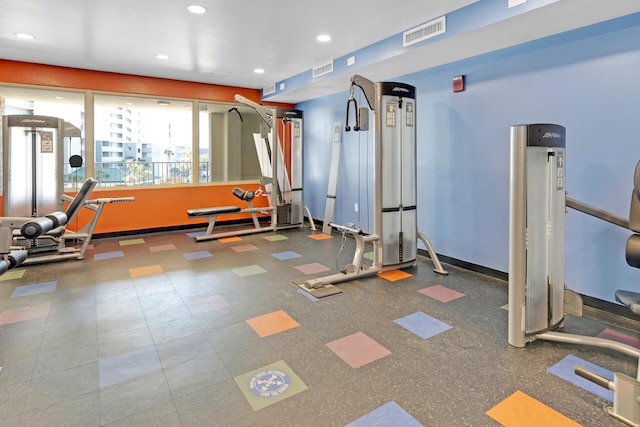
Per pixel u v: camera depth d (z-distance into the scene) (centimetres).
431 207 460
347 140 612
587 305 317
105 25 374
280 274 402
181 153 688
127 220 600
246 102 601
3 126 461
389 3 320
